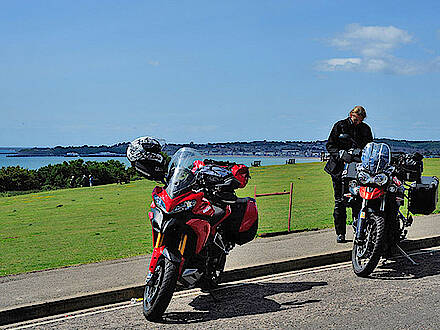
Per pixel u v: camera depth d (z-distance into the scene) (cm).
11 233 1598
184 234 627
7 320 642
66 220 1966
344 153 917
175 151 675
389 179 803
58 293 708
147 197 3262
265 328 595
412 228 1122
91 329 607
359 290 735
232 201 691
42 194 4419
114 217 2012
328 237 1062
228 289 758
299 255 895
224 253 732
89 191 4344
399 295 707
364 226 805
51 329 612
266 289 752
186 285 643
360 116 956
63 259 1069
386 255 864
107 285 742
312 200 2169
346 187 970
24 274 827
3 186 8012
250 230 748
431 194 922
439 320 609
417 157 930
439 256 932
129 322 627
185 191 628
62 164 8944
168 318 638
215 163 773
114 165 9162
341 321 611
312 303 681
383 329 583
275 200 2198
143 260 909
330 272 841
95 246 1227
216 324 612
